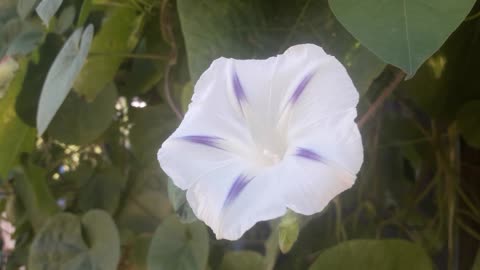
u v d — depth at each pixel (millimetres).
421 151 240
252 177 125
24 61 228
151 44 219
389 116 239
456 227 224
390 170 244
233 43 156
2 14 235
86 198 264
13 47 225
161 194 252
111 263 228
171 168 131
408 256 172
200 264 198
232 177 127
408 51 115
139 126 236
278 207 117
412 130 238
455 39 184
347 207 226
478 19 181
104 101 234
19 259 286
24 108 228
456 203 224
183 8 158
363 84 146
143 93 247
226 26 157
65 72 178
